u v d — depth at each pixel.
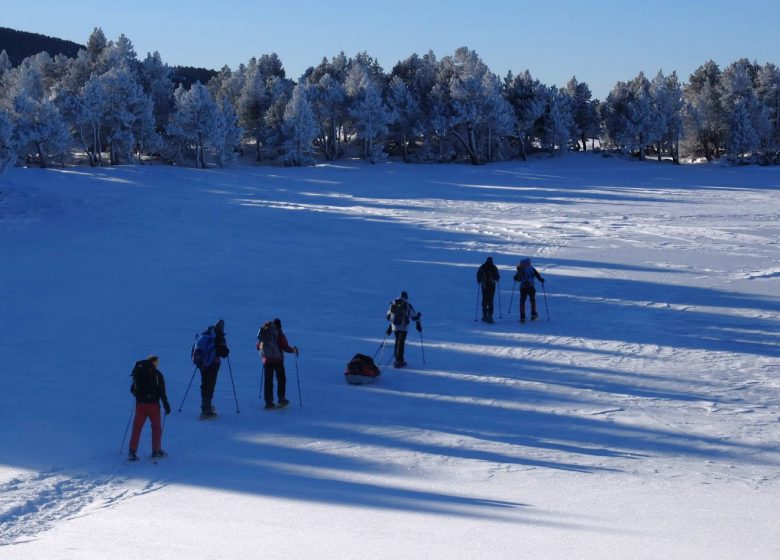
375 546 6.73
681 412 12.30
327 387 14.71
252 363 16.83
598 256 33.19
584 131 129.12
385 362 16.73
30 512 8.31
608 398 13.29
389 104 116.38
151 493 8.91
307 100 108.19
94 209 50.97
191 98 94.69
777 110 124.31
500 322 21.03
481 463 9.90
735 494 8.48
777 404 12.70
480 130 114.31
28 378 15.16
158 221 45.47
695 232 41.59
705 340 18.06
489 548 6.61
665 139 118.00
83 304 23.64
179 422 12.39
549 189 76.25
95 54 128.00
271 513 7.98
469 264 31.50
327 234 41.06
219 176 80.81
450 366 16.22
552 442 10.85
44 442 11.17
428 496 8.52
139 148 103.06
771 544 6.65
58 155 95.81
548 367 15.83
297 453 10.55
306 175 87.81
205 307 23.25
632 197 68.06
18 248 35.44
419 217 50.31
